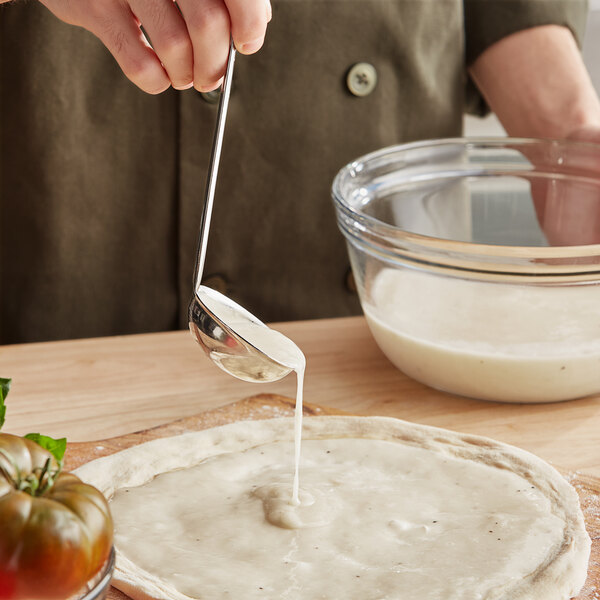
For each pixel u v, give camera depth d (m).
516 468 1.04
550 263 1.08
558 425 1.17
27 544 0.61
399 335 1.21
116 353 1.35
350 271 1.73
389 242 1.15
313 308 1.73
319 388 1.26
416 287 1.21
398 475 1.03
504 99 1.75
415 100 1.69
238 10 0.87
